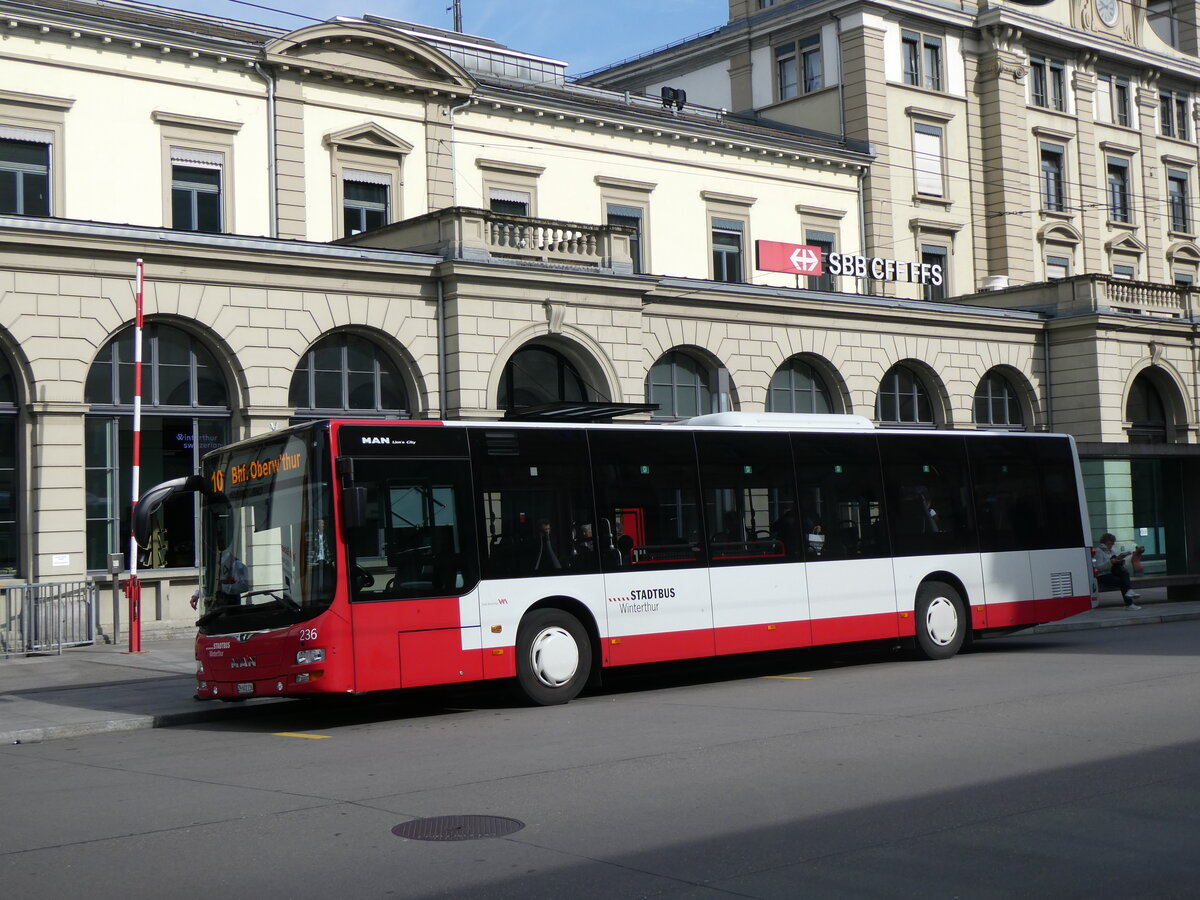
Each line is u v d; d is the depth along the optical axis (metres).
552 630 15.13
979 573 19.45
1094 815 8.26
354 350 26.58
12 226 22.03
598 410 24.70
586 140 35.84
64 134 27.19
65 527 22.83
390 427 14.30
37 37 26.91
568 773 10.14
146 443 24.31
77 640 22.34
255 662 13.83
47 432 22.69
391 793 9.59
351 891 6.93
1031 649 20.22
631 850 7.63
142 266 22.75
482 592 14.61
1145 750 10.39
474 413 26.62
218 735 13.77
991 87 45.91
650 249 37.09
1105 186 49.53
